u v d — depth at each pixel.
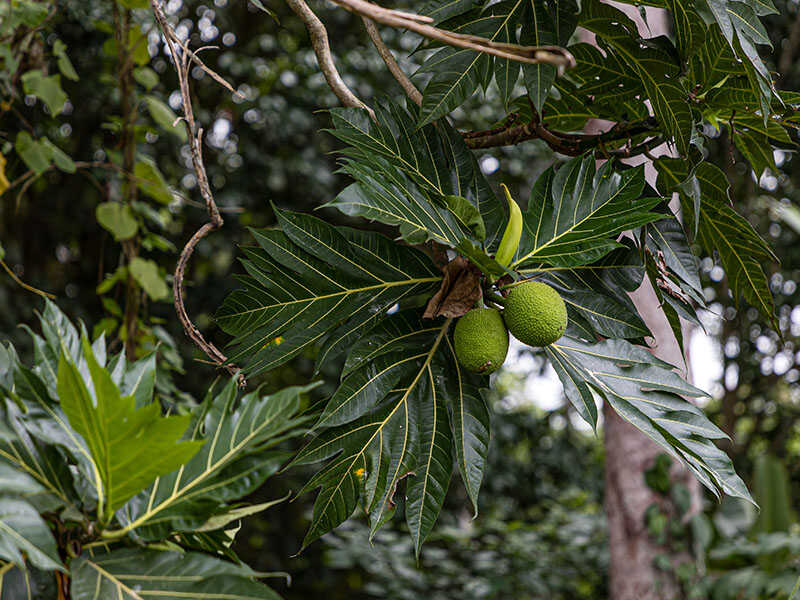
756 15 1.91
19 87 5.05
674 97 1.95
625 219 1.81
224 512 1.50
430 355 1.87
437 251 1.93
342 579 9.16
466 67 1.89
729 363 10.92
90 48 6.52
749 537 5.85
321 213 7.38
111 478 1.31
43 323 1.48
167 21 2.20
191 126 2.15
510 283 1.80
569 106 2.28
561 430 10.03
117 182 4.51
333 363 7.73
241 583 1.30
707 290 9.68
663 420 1.77
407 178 1.83
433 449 1.84
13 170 4.43
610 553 5.34
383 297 1.86
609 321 1.88
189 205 7.14
